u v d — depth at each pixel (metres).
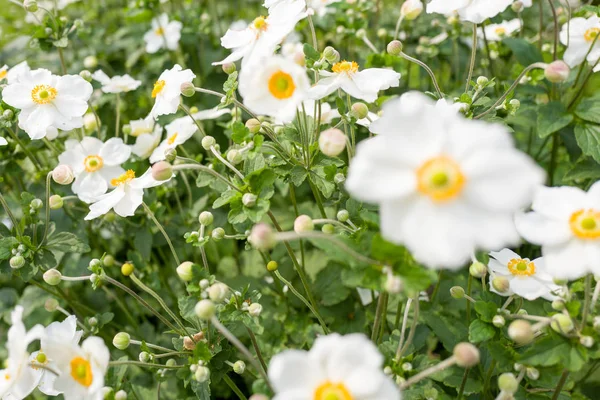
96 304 0.82
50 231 0.70
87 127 0.82
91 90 0.74
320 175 0.64
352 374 0.50
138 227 0.78
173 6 1.20
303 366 0.51
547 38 0.92
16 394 0.59
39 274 0.81
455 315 0.70
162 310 0.82
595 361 0.69
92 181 0.74
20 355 0.56
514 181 0.48
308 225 0.57
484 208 0.49
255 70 0.58
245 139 0.63
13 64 1.06
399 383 0.57
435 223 0.49
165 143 0.76
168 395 0.76
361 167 0.49
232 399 0.78
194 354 0.60
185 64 1.06
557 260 0.55
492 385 0.63
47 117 0.72
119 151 0.75
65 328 0.63
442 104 0.65
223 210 0.82
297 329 0.75
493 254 0.63
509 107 0.66
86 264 0.82
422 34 0.94
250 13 1.24
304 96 0.58
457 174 0.49
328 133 0.57
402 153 0.49
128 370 0.78
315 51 0.65
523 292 0.60
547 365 0.55
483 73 0.93
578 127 0.74
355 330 0.73
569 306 0.55
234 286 0.78
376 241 0.52
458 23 0.87
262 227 0.53
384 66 0.79
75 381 0.57
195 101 0.99
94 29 1.05
